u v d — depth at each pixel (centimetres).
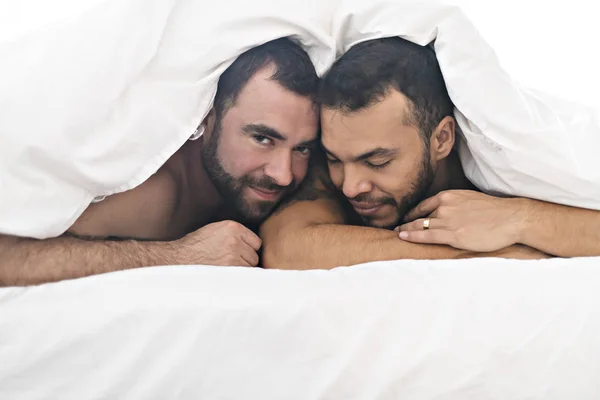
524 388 73
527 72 174
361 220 111
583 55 173
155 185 105
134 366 72
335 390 72
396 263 82
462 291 77
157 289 77
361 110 96
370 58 98
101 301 76
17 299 78
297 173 107
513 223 99
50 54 92
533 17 172
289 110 100
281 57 100
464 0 172
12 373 73
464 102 99
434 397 72
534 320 75
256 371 72
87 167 93
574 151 103
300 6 101
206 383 72
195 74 98
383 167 101
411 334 74
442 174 111
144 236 106
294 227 104
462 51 98
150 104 96
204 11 99
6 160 88
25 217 91
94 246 95
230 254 100
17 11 156
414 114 99
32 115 89
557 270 81
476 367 73
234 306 74
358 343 73
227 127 104
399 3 100
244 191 107
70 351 73
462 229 98
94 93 92
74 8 157
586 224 99
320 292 76
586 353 74
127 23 94
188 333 73
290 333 73
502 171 102
